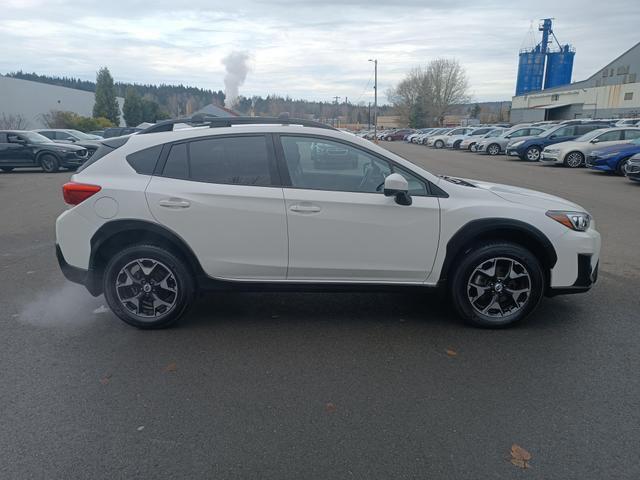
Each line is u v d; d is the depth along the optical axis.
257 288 4.04
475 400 3.05
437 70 81.88
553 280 4.04
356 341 3.89
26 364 3.50
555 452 2.57
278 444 2.65
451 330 4.09
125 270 3.98
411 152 32.81
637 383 3.24
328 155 3.98
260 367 3.47
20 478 2.39
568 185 13.30
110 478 2.40
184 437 2.71
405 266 3.98
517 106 68.44
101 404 3.01
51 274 5.63
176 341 3.88
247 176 3.93
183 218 3.87
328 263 3.96
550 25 70.00
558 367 3.46
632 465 2.47
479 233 3.91
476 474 2.42
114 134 26.30
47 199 11.34
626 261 6.04
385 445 2.64
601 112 52.75
